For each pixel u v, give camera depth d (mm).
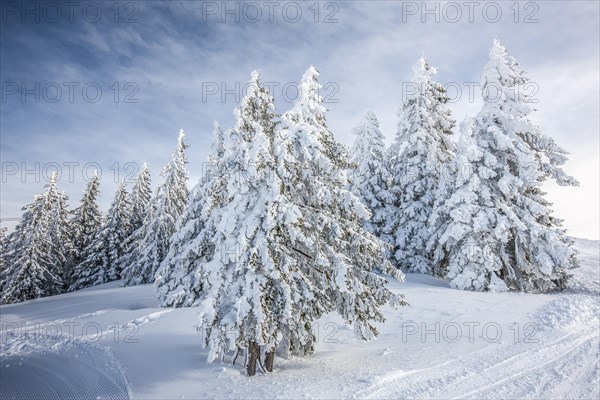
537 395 7055
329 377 8570
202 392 8109
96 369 11086
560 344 10188
